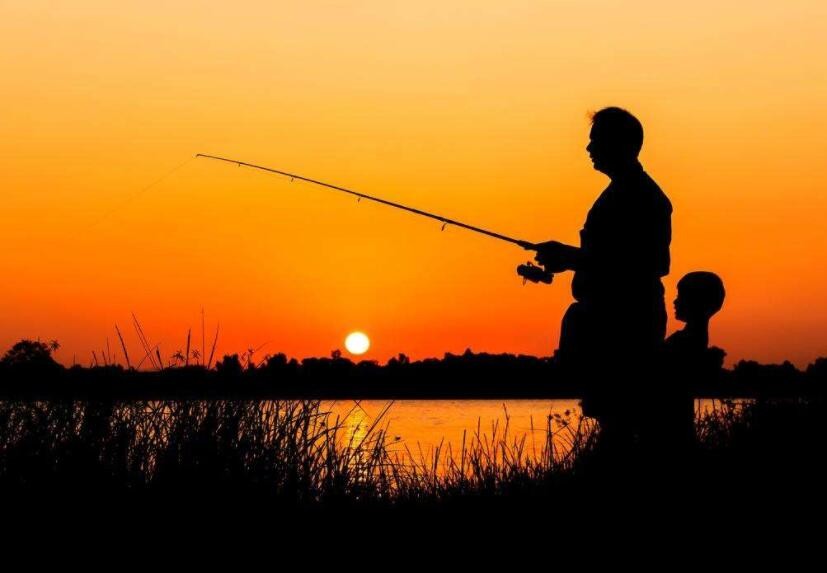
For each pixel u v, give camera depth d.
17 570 5.39
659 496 6.48
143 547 5.59
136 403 6.50
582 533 6.09
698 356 7.48
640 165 7.27
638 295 7.11
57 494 5.78
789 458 7.67
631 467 6.77
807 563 5.68
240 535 5.75
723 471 7.04
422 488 6.88
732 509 6.40
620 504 6.39
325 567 5.70
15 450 5.96
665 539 6.02
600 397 7.13
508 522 6.25
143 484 5.96
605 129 7.19
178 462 6.00
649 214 7.12
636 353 7.09
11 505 5.70
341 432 7.09
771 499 6.62
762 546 5.92
